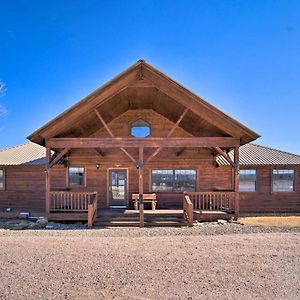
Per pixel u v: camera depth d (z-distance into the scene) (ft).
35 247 26.58
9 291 16.78
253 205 57.72
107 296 16.11
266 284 17.72
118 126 56.49
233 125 43.16
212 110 42.45
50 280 18.42
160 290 16.87
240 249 25.58
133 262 21.86
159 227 41.01
